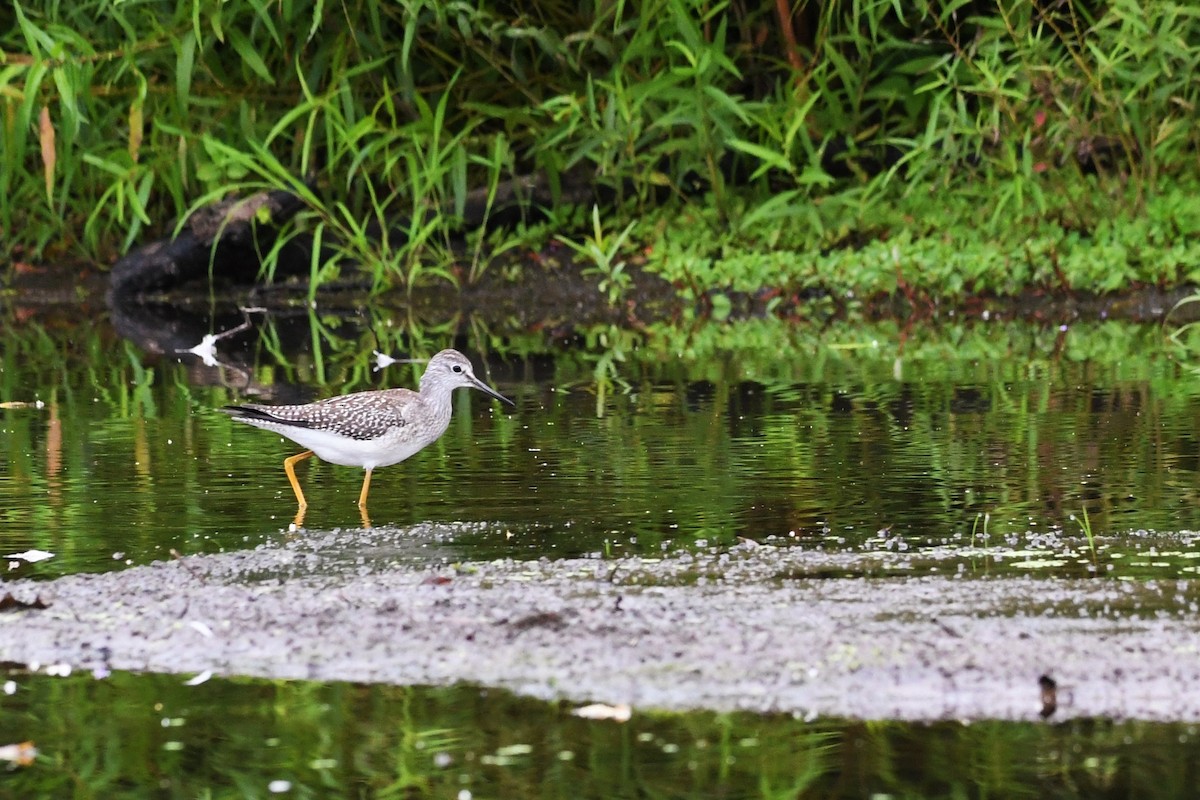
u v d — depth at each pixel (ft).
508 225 76.59
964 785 22.57
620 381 54.24
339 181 75.87
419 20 72.08
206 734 24.66
